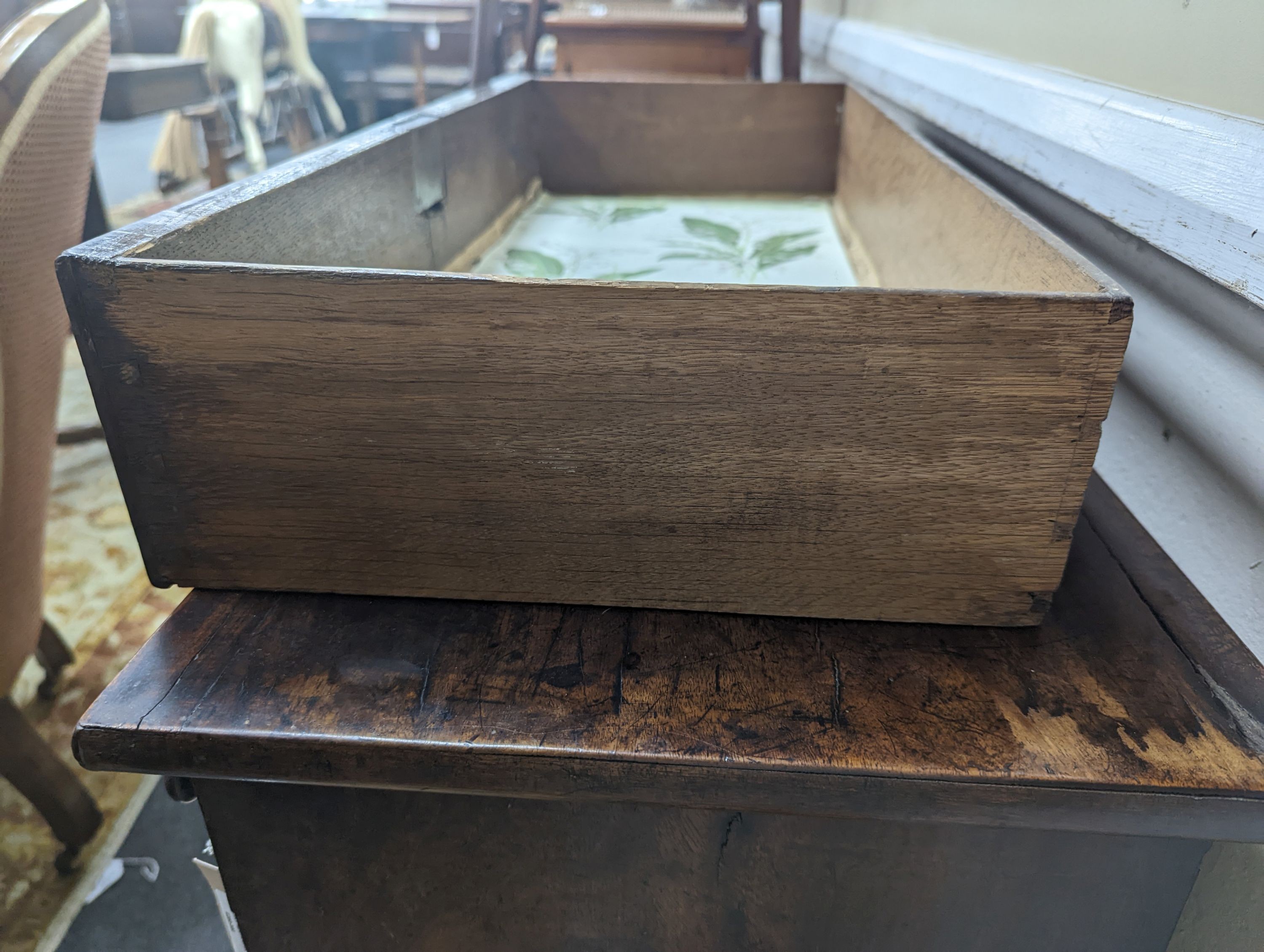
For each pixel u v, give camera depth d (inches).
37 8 35.7
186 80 98.7
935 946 22.5
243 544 21.6
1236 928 23.3
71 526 69.4
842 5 80.3
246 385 19.2
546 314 18.0
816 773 17.8
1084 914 21.3
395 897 23.0
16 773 39.8
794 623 21.6
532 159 54.0
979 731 18.6
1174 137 25.6
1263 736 18.5
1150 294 28.7
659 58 78.8
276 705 19.2
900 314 17.4
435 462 20.0
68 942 39.7
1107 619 21.9
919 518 19.8
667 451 19.4
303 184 25.8
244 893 23.4
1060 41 35.3
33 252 34.9
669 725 18.8
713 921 22.7
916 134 37.8
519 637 21.2
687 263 41.3
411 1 187.8
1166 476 28.2
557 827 21.0
